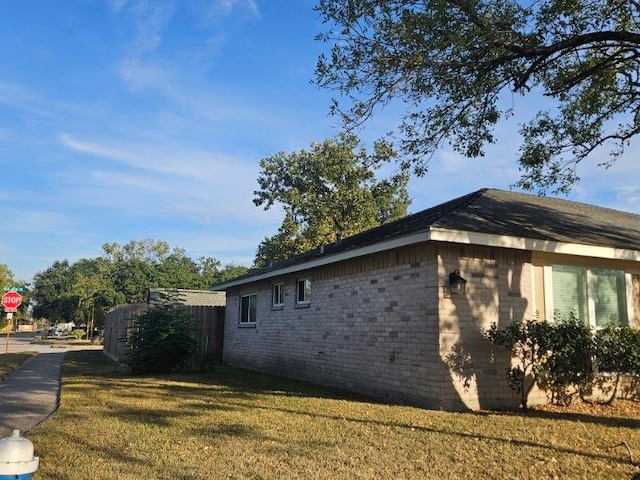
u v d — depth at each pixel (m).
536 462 5.65
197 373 15.36
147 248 84.19
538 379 9.47
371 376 10.76
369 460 5.71
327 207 35.25
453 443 6.43
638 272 11.11
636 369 8.76
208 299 29.09
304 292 14.38
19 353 24.20
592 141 11.32
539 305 9.91
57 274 92.50
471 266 9.38
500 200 12.07
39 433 6.97
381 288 10.70
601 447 6.28
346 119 9.15
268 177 39.25
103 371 15.79
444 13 8.04
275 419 7.91
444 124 9.57
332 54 8.81
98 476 5.19
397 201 36.66
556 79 10.52
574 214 12.53
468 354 9.09
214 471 5.33
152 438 6.69
